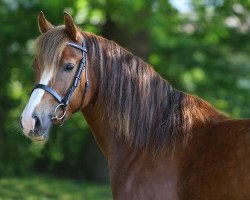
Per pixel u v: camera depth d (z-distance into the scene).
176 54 18.06
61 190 14.24
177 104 5.21
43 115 4.91
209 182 4.69
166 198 4.91
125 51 5.35
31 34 16.84
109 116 5.27
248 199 4.47
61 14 15.79
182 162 4.95
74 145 17.75
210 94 18.27
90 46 5.23
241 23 18.20
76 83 5.06
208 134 4.96
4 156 17.27
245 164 4.55
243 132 4.74
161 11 14.60
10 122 17.75
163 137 5.11
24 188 14.15
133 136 5.21
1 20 17.08
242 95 18.48
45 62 4.96
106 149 5.42
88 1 14.63
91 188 14.90
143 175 5.08
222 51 18.48
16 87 18.58
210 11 16.50
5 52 17.34
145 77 5.25
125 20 14.42
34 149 17.86
